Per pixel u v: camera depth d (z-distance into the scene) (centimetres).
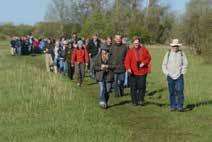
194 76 3472
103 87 1864
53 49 3491
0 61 4584
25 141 1259
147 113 1777
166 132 1448
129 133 1394
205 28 5500
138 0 8512
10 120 1531
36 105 1808
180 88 1805
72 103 1872
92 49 3152
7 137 1305
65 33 9700
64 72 3306
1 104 1833
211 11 5672
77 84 2731
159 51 8169
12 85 2375
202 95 2255
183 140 1344
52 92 2127
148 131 1459
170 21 9775
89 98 2097
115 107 1911
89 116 1614
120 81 2220
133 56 1938
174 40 1816
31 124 1472
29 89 2214
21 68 3553
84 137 1307
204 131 1462
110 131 1395
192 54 6519
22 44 6519
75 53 2755
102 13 7812
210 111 1811
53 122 1492
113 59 2220
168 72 1812
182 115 1727
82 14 9600
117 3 8125
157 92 2397
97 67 1872
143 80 1939
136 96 1948
